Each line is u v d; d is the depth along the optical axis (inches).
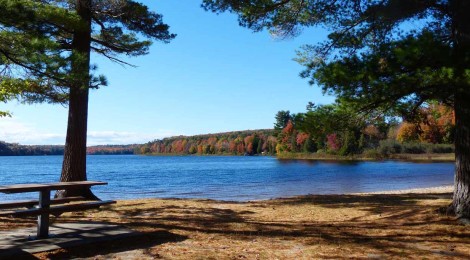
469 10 245.1
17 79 379.2
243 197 780.6
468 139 266.1
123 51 502.9
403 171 1833.2
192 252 211.8
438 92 240.2
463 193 269.3
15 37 334.3
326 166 2488.9
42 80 381.7
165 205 414.6
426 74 217.5
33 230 247.6
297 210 390.3
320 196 522.3
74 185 235.0
